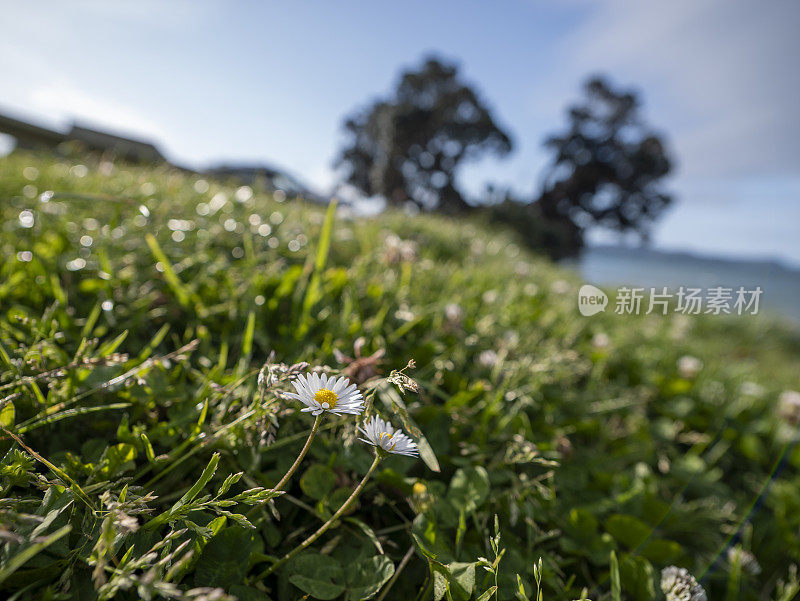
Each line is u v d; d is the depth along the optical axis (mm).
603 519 304
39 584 169
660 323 820
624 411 472
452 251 983
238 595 187
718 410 518
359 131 7078
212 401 255
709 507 359
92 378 259
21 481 184
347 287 443
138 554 180
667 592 240
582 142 6000
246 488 230
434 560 203
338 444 264
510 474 278
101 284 375
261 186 818
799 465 470
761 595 326
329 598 201
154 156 1405
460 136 6023
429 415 299
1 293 326
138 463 233
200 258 452
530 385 382
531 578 238
